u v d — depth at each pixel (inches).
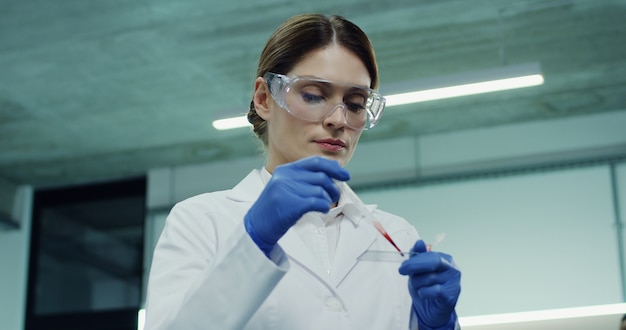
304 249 46.8
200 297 39.7
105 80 222.1
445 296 43.6
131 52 206.1
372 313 46.1
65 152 273.6
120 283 289.3
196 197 51.2
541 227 236.4
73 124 251.1
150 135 260.8
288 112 47.3
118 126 253.6
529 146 248.1
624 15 192.7
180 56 208.5
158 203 285.4
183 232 47.8
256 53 206.7
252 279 39.4
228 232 47.0
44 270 297.3
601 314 221.9
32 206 303.4
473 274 238.1
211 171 282.4
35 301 293.6
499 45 206.1
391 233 52.9
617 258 226.5
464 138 255.3
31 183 301.1
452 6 187.3
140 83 224.5
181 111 243.1
